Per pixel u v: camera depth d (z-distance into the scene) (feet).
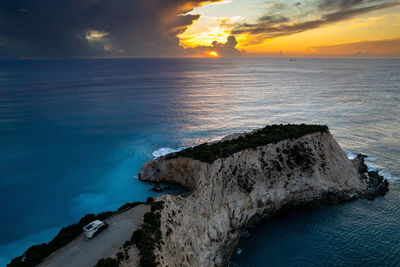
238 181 135.85
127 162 217.36
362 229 128.57
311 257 112.06
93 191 172.45
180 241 95.20
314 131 170.50
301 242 121.08
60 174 198.49
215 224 116.26
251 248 118.11
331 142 173.27
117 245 81.61
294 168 151.12
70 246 83.66
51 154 236.02
